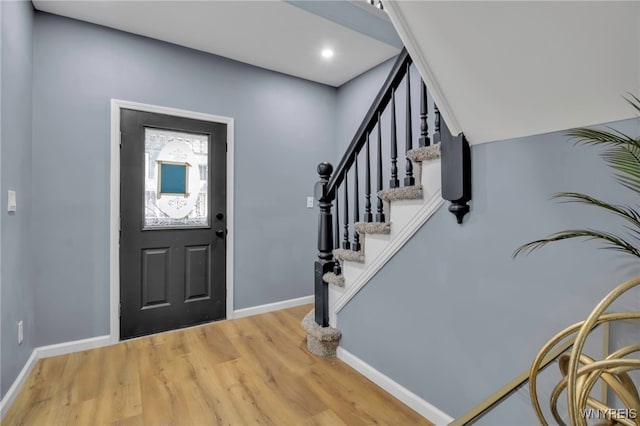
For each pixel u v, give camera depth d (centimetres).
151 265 261
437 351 153
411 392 165
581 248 106
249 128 309
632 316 67
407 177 167
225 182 296
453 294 146
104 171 241
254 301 313
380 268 183
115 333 244
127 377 193
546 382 113
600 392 95
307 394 176
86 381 189
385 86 178
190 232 279
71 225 229
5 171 164
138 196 255
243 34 256
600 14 77
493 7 89
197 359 217
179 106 272
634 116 94
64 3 212
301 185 343
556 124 110
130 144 251
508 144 125
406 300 168
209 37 260
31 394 175
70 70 229
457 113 130
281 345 239
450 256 147
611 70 87
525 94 107
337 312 218
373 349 189
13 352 175
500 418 126
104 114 241
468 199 138
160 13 226
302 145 343
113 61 244
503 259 127
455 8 95
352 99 347
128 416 158
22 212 193
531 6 83
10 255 171
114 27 243
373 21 254
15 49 179
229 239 298
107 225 242
